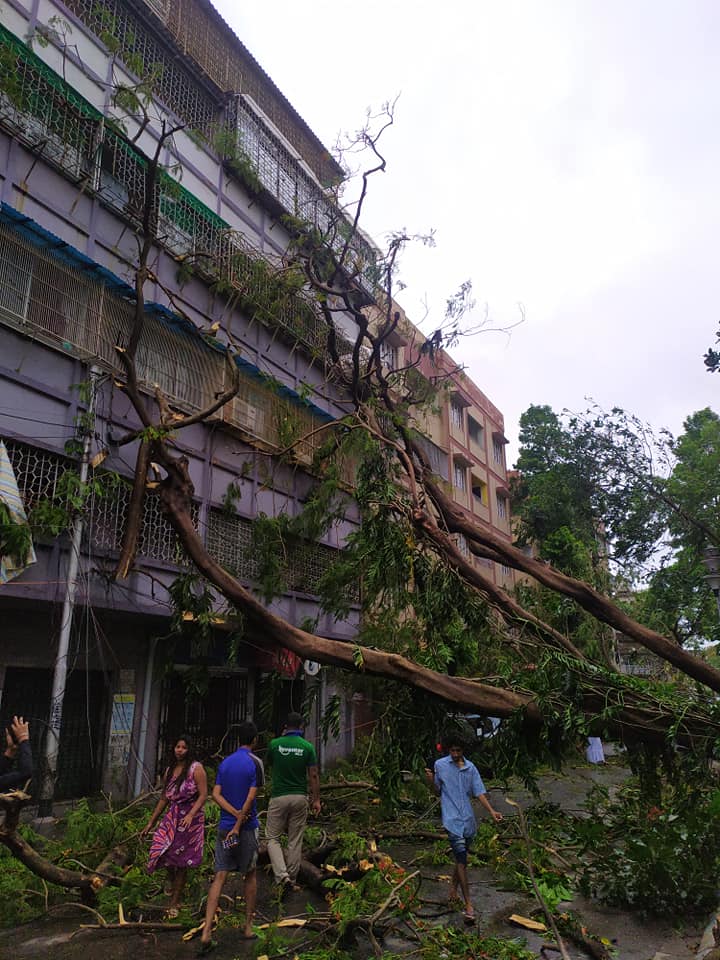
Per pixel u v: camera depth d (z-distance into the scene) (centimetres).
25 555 724
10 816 497
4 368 844
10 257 870
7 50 820
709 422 2039
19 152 903
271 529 1157
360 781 1052
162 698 1105
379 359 1196
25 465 863
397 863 758
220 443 1232
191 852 560
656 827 663
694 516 1784
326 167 1794
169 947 506
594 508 2028
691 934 558
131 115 952
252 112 1450
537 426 2733
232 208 1384
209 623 807
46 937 518
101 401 962
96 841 677
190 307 1188
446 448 2548
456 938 509
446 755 718
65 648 847
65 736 964
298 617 1379
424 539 893
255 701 1331
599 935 556
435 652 762
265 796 870
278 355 1441
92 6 1095
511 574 3083
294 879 623
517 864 694
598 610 856
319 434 1549
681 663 791
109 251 1030
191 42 1351
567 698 682
